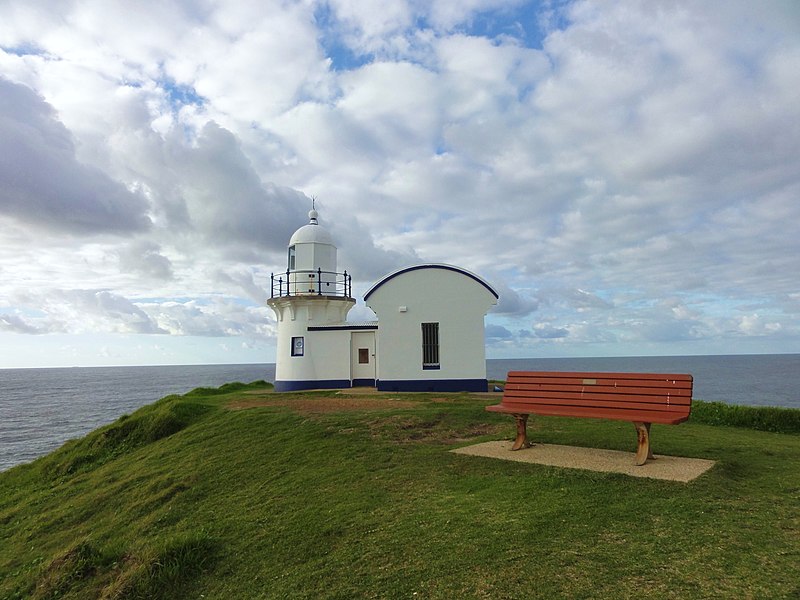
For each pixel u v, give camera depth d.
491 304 22.80
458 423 13.46
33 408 71.44
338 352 27.02
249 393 26.36
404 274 23.31
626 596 4.68
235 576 6.59
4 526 13.05
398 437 12.23
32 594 7.73
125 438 18.59
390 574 5.69
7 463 33.25
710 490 7.05
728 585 4.68
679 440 10.98
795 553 5.17
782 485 7.35
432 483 8.52
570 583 4.97
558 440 10.97
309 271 28.05
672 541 5.59
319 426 13.73
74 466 17.52
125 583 6.80
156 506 10.69
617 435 11.31
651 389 8.64
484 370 22.72
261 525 7.99
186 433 16.72
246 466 11.66
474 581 5.25
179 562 6.93
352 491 8.69
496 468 8.84
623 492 7.13
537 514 6.56
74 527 11.36
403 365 23.12
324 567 6.20
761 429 13.30
